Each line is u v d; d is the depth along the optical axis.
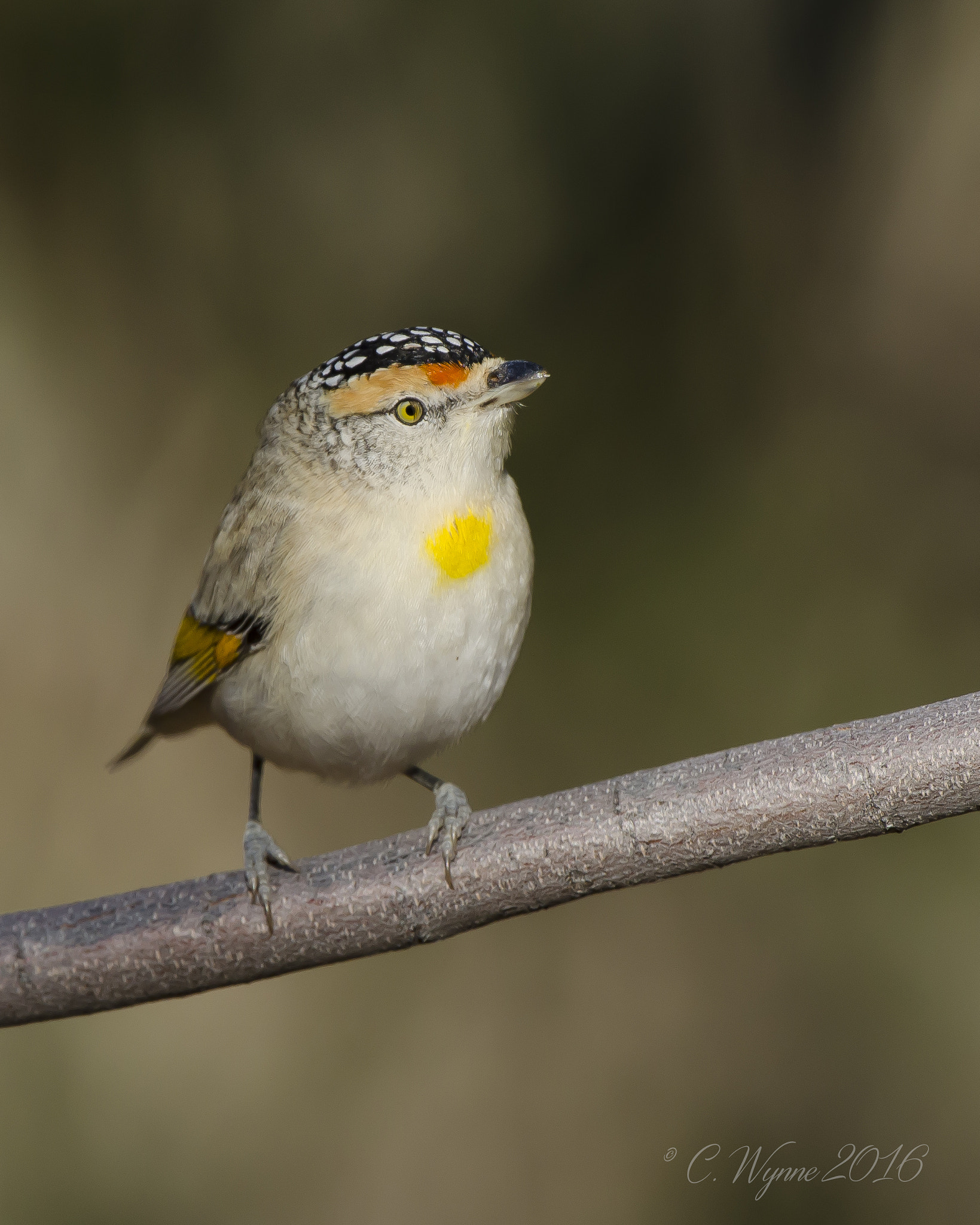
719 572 11.76
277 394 12.68
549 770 11.62
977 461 12.03
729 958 11.41
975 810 5.02
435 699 6.51
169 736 8.24
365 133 12.45
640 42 12.27
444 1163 11.05
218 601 6.93
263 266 12.68
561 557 11.88
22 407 12.65
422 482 6.49
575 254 12.29
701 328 12.28
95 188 12.55
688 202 12.34
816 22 12.52
